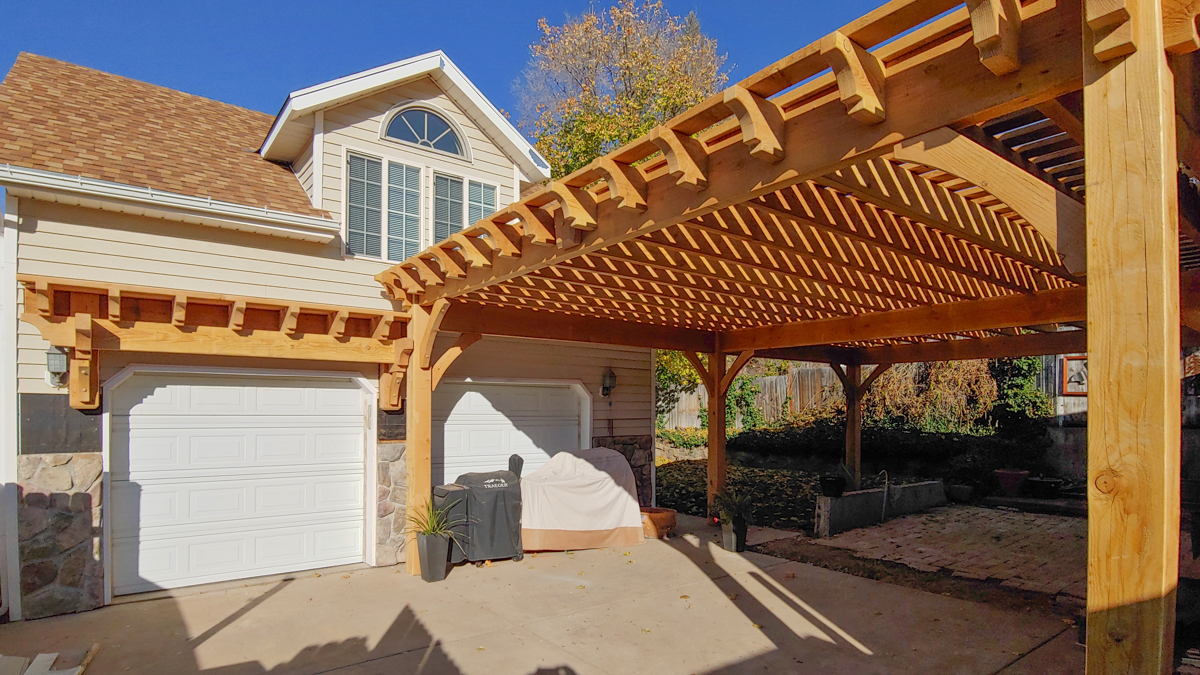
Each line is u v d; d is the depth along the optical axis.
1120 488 2.02
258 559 7.11
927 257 5.19
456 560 7.62
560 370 9.78
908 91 2.80
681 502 12.67
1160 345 1.95
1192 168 2.79
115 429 6.37
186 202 6.49
